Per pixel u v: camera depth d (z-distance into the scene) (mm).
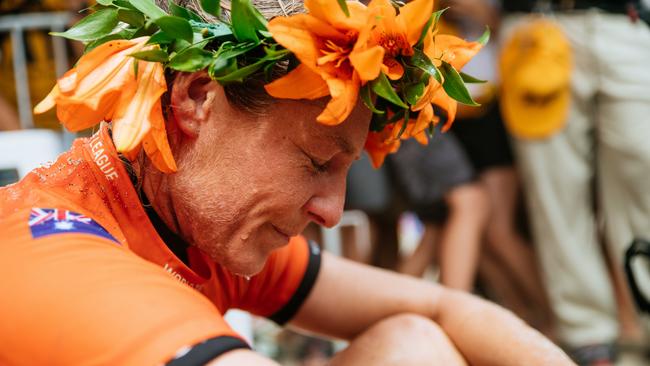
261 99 1059
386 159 2676
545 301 3076
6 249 995
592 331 2756
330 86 995
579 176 2734
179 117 1080
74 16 2287
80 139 1164
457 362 1377
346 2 1007
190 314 934
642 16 2486
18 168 1877
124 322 915
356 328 1464
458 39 1141
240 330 1938
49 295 945
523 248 3074
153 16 1061
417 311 1458
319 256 1456
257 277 1377
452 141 2701
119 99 1041
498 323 1387
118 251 1018
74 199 1088
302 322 1465
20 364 939
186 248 1191
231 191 1088
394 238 2996
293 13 1104
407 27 1051
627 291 2738
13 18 2354
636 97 2600
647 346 2861
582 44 2627
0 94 2412
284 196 1090
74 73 1045
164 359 892
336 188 1126
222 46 1037
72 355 914
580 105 2678
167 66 1055
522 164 2795
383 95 1022
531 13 2678
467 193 2680
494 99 2920
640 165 2633
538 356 1332
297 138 1069
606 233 2779
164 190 1127
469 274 2693
